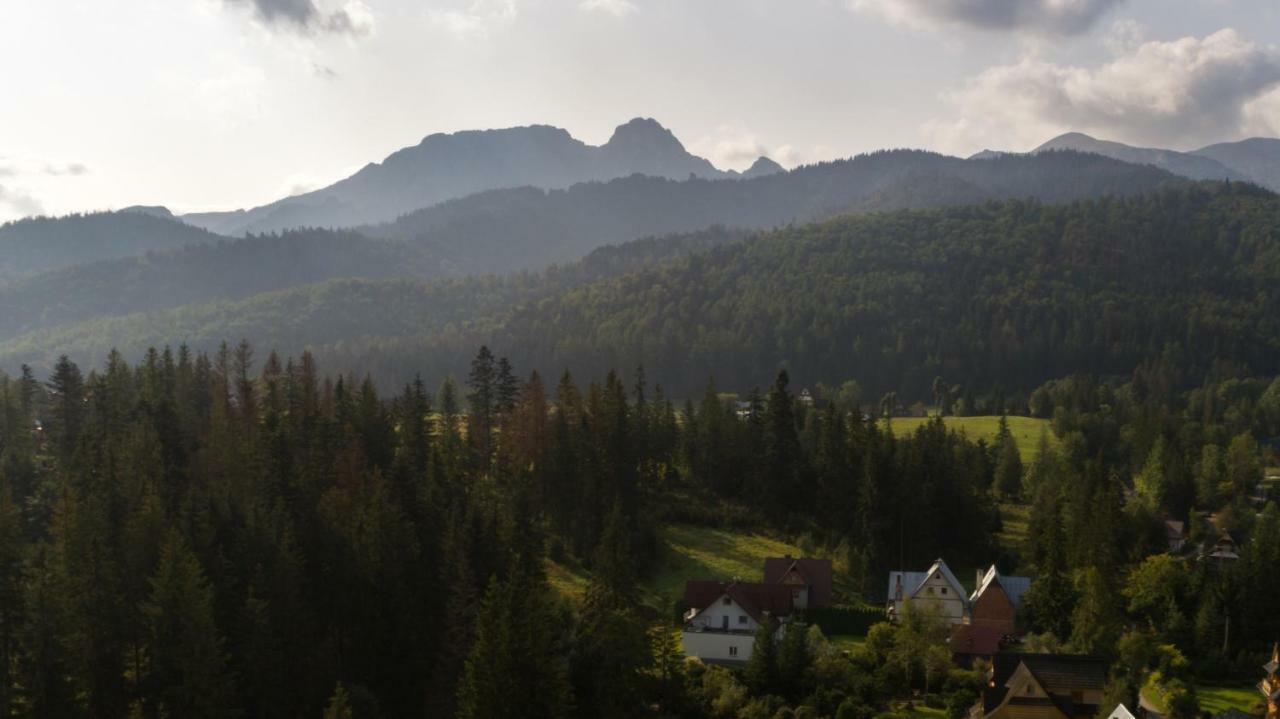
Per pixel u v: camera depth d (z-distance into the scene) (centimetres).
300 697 6819
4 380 13388
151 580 6444
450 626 7656
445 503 9612
